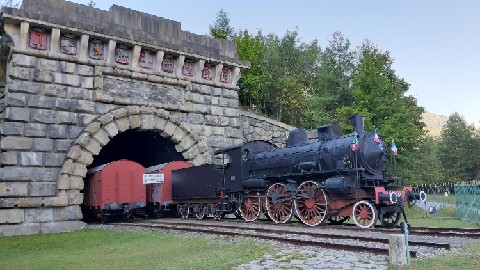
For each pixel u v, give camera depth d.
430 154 57.06
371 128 31.14
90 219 27.69
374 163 15.71
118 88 22.31
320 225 16.06
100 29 21.31
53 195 19.53
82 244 13.91
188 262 8.84
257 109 44.28
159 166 26.88
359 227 14.66
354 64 40.25
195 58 25.17
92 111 21.19
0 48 22.89
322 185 16.38
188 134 24.78
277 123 28.75
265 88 44.41
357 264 7.94
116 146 31.92
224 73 27.06
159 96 23.89
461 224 17.02
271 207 18.66
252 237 12.68
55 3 20.50
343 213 15.77
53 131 19.89
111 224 21.23
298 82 46.53
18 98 19.08
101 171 23.12
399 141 31.11
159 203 25.45
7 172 18.42
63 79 20.41
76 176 20.23
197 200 23.33
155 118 23.47
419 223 17.56
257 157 20.19
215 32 43.44
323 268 7.66
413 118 37.91
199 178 22.97
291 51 48.00
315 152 17.03
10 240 16.05
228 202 21.16
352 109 32.31
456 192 21.38
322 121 37.66
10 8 18.61
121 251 11.56
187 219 23.30
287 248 10.33
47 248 13.45
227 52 27.11
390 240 7.94
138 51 22.73
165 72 24.27
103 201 22.77
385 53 38.50
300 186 17.19
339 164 15.80
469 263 7.54
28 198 18.73
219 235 13.67
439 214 22.70
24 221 18.58
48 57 19.94
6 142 18.56
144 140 29.80
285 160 18.36
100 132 21.27
